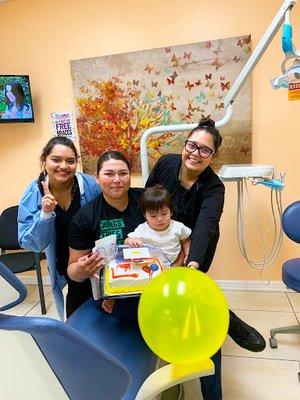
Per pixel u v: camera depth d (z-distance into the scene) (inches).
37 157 103.8
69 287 60.2
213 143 51.6
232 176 66.5
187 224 56.0
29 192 59.7
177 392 54.6
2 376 28.8
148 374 39.8
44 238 55.6
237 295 94.0
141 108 91.4
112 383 28.7
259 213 90.9
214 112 86.7
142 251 43.0
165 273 31.9
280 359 67.2
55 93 98.2
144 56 88.0
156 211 49.3
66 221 59.3
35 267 90.1
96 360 25.9
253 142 86.9
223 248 95.2
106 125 95.0
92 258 44.0
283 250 91.7
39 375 28.4
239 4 81.2
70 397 29.7
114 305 48.3
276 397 57.8
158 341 29.2
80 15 91.8
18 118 94.5
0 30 98.0
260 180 68.6
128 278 38.0
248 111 84.3
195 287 29.6
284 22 49.0
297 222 71.5
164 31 87.0
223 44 82.4
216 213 50.6
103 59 90.8
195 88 86.6
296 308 85.7
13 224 99.4
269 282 94.5
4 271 21.3
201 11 83.7
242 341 52.9
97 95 93.6
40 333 22.0
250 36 80.8
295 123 83.9
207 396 53.2
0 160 106.8
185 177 55.3
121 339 45.6
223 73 83.9
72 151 56.8
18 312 92.9
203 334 28.4
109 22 90.2
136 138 93.7
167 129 70.5
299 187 87.1
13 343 27.1
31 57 97.6
